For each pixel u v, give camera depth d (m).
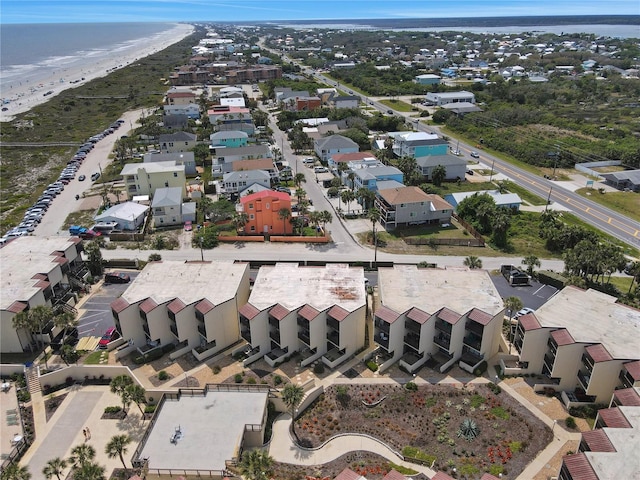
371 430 60.72
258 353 72.44
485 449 57.34
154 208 117.69
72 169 160.12
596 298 71.19
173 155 151.62
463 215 121.38
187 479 53.06
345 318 69.06
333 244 109.50
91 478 48.12
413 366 69.62
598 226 118.62
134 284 77.19
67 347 72.62
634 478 43.72
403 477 47.03
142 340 75.50
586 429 59.88
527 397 64.94
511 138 188.62
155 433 58.53
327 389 67.12
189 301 72.75
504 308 69.81
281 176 149.50
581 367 63.44
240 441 56.78
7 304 72.94
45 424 63.06
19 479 50.03
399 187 121.81
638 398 54.00
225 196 134.75
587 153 167.50
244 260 102.19
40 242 91.00
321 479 54.16
